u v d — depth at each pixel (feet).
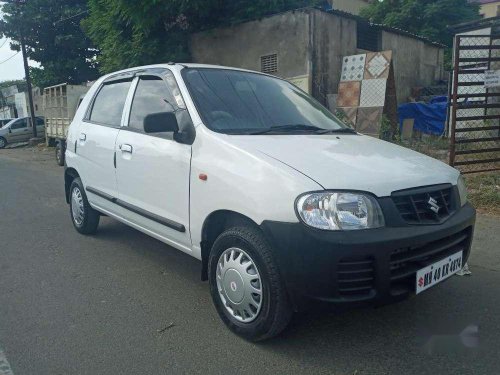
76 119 17.80
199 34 44.21
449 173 10.59
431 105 43.98
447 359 9.32
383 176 9.18
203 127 10.98
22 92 130.31
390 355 9.49
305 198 8.52
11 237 18.07
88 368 9.11
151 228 12.94
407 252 8.88
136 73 14.53
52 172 38.63
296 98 14.10
